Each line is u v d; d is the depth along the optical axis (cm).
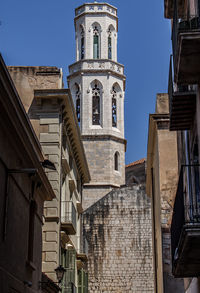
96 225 4334
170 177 2425
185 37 1195
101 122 6106
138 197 4388
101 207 4378
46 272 2420
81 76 6262
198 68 1293
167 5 2097
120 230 4319
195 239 1254
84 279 3603
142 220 4331
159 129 2500
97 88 6262
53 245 2464
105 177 5869
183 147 1925
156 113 2520
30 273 1764
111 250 4272
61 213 2852
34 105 2688
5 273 1370
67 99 2686
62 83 2931
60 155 2672
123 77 6391
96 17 6562
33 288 1819
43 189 1942
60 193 2638
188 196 1612
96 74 6259
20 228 1591
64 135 2938
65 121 2877
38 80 2766
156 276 2881
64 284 2770
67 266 2862
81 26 6606
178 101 1488
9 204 1433
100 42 6488
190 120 1596
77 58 6538
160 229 2403
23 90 2722
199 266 1487
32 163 1688
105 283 4200
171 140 2480
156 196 2714
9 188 1432
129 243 4284
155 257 2925
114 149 6041
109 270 4228
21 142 1506
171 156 2456
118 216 4353
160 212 2398
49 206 2520
